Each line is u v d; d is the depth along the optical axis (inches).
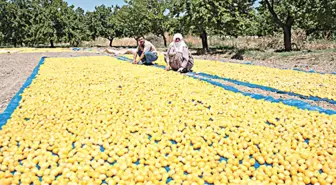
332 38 870.4
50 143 183.2
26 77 429.1
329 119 218.7
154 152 171.2
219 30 866.8
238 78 377.7
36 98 281.9
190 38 1419.8
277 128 201.2
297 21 759.7
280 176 148.8
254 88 333.4
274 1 797.9
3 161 162.4
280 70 453.4
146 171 152.0
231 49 908.6
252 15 894.4
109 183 143.4
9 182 143.5
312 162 159.0
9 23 1398.9
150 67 480.4
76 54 831.1
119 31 1531.7
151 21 1323.8
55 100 275.0
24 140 189.3
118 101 267.9
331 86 328.8
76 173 152.1
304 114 228.5
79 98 279.1
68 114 235.6
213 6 835.4
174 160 163.3
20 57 766.5
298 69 471.8
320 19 635.5
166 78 370.9
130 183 142.6
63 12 1444.4
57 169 154.1
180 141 187.2
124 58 654.5
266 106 249.0
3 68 532.1
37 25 1386.6
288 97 293.0
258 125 205.2
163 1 1358.3
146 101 267.1
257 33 1074.1
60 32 1424.7
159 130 201.0
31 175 149.9
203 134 193.5
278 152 173.0
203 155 167.6
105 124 212.7
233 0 862.5
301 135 192.4
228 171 151.9
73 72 427.5
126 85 333.1
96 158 165.0
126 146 180.7
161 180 148.2
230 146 177.3
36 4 1429.6
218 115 227.8
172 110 242.4
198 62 588.4
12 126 210.5
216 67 492.7
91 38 1544.0
